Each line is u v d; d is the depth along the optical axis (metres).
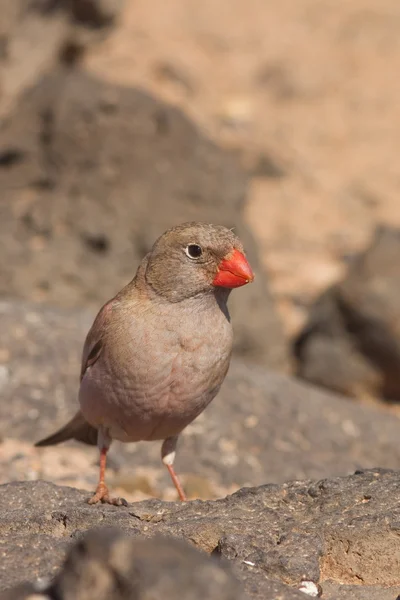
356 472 6.68
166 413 7.04
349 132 28.41
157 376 6.82
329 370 16.05
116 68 30.52
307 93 30.73
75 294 14.82
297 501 6.30
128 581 4.09
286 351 16.06
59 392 11.34
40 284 14.73
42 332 12.62
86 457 10.47
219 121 28.14
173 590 4.05
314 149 27.38
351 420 12.04
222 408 11.53
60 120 15.71
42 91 16.23
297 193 24.91
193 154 16.03
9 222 15.17
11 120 16.20
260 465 10.62
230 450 10.76
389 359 15.59
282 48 33.97
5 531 5.99
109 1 25.08
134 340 6.80
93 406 7.24
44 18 23.77
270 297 16.05
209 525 5.90
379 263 16.16
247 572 5.26
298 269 20.83
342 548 5.75
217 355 6.96
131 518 6.08
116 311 6.95
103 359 6.96
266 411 11.68
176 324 6.82
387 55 33.50
